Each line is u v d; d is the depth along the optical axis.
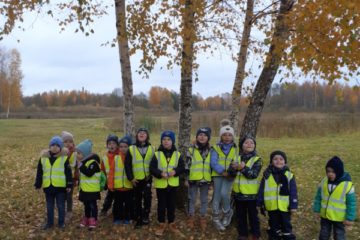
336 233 5.69
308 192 9.44
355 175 11.10
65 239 6.30
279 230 5.94
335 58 5.09
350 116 25.31
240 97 8.02
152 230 6.57
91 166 6.60
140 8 6.45
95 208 6.71
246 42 7.90
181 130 7.28
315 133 21.67
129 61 7.55
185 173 7.23
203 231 6.53
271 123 22.98
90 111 85.88
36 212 7.82
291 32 5.61
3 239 6.29
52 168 6.72
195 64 7.69
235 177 6.25
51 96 100.19
